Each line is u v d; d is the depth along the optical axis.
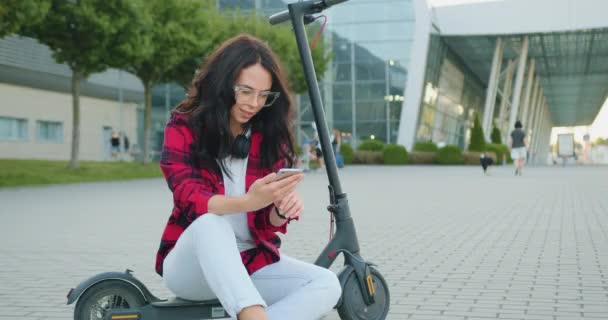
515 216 9.03
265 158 2.72
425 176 21.72
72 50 18.50
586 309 3.79
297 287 2.63
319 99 3.12
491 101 43.91
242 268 2.32
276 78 2.53
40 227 8.23
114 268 5.34
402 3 38.34
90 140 34.47
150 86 23.66
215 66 2.49
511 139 22.92
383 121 38.97
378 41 38.75
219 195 2.41
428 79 40.94
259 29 27.95
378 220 8.72
